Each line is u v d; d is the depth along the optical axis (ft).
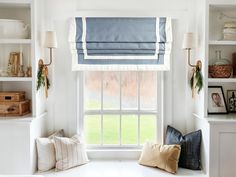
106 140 10.52
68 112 10.13
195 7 9.85
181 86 10.12
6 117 8.71
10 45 9.70
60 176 8.66
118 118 10.50
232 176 8.46
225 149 8.41
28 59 9.75
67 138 9.59
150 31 9.79
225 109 9.53
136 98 10.47
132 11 9.86
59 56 10.02
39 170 9.04
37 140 9.01
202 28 9.09
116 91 10.46
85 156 9.81
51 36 9.15
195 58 9.88
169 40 9.74
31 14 8.71
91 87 10.43
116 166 9.55
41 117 9.54
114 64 9.86
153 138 10.52
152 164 9.37
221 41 8.85
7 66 9.61
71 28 9.79
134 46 9.79
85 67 9.84
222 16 9.87
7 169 8.50
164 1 9.91
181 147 9.37
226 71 9.12
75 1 9.84
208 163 8.51
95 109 10.48
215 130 8.37
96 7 9.88
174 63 10.08
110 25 9.81
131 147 10.50
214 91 9.68
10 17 9.78
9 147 8.45
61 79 10.08
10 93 8.95
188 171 9.12
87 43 9.75
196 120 9.82
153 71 10.41
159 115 10.35
